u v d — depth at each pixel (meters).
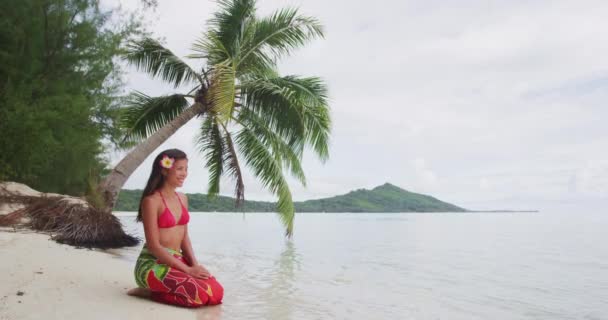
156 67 13.30
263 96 12.04
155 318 3.11
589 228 34.16
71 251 6.41
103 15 13.02
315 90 12.67
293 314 4.18
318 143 12.20
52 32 11.78
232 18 12.87
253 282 6.17
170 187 3.87
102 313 3.02
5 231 7.67
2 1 10.61
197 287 3.76
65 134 11.94
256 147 12.75
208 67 12.48
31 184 12.78
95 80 13.43
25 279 3.78
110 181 11.44
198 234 18.62
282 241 15.53
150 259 3.78
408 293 6.09
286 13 12.62
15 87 10.83
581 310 5.36
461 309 5.18
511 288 6.88
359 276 7.55
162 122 14.05
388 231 26.58
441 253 12.66
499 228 33.62
